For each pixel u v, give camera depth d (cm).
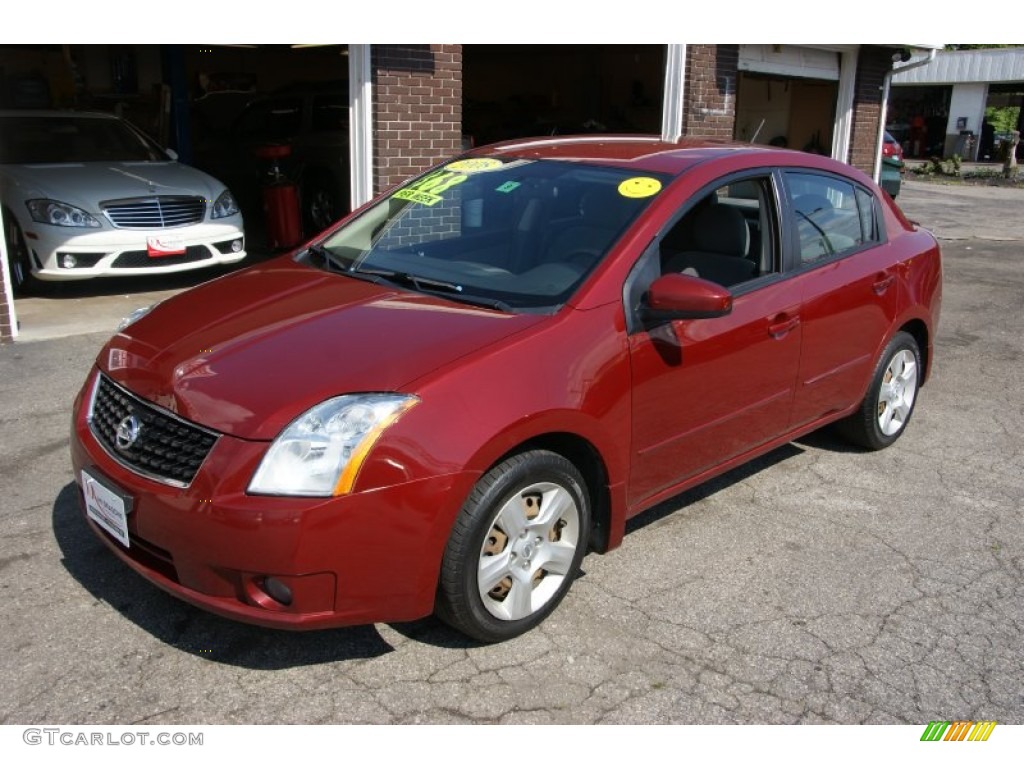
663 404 355
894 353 501
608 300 337
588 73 1775
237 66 1577
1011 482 486
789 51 1239
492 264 370
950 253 1315
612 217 366
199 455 281
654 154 411
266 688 295
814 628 341
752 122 1611
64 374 597
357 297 348
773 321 402
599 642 326
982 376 689
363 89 816
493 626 313
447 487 282
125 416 309
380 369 291
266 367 298
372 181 838
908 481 482
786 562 389
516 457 305
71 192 792
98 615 329
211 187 880
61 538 383
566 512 329
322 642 319
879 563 392
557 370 313
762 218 416
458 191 415
